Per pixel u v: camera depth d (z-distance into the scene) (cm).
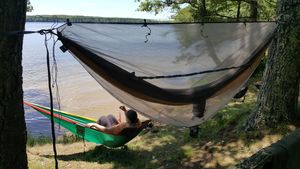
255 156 304
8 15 251
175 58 321
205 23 330
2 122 268
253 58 379
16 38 261
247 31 365
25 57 2948
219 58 354
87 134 648
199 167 507
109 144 630
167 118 365
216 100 383
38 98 1440
